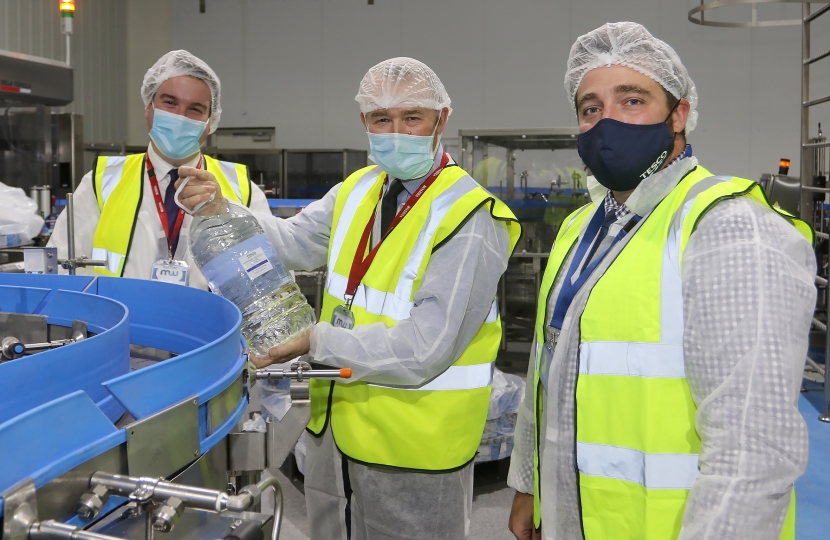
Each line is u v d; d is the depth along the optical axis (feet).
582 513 3.27
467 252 4.37
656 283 3.08
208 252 5.36
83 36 25.94
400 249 4.58
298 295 5.14
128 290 3.79
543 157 14.67
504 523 8.35
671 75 3.34
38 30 23.34
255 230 5.34
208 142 29.07
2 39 21.71
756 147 25.02
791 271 2.72
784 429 2.56
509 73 26.99
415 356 4.21
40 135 11.79
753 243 2.75
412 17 27.71
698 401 2.89
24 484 1.69
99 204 6.36
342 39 28.40
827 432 11.44
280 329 4.92
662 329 3.04
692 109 3.59
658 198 3.34
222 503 1.88
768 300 2.66
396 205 4.90
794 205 15.34
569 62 3.79
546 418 3.55
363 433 4.56
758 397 2.59
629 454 3.13
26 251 4.74
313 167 23.76
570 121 26.66
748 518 2.51
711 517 2.56
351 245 4.94
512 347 16.34
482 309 4.50
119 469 2.08
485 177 14.82
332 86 28.58
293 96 28.91
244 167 6.92
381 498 4.59
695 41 25.26
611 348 3.19
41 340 3.61
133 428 2.10
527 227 15.01
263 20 28.94
